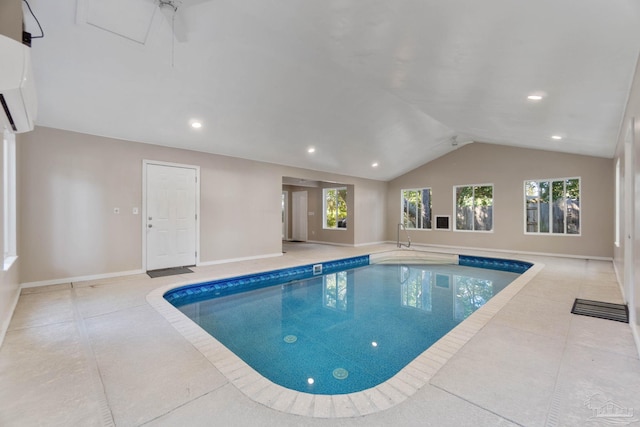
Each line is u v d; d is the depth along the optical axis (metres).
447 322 3.68
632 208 2.76
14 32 1.84
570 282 4.52
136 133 4.81
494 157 8.31
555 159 7.37
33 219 4.08
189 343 2.44
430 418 1.54
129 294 3.84
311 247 9.22
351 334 3.32
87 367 2.07
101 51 3.05
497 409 1.61
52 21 2.61
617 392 1.76
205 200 5.95
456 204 9.10
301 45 3.05
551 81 2.84
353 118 5.53
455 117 5.34
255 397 1.73
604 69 2.46
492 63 2.67
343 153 7.29
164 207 5.39
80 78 3.40
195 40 3.01
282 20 2.57
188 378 1.93
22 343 2.44
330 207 10.55
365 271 6.79
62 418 1.56
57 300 3.57
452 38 2.34
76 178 4.45
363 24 2.39
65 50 2.96
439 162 9.38
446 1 1.85
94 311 3.21
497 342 2.43
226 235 6.28
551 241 7.45
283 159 7.02
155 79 3.63
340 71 3.77
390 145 7.34
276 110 4.82
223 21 2.66
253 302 4.49
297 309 4.17
